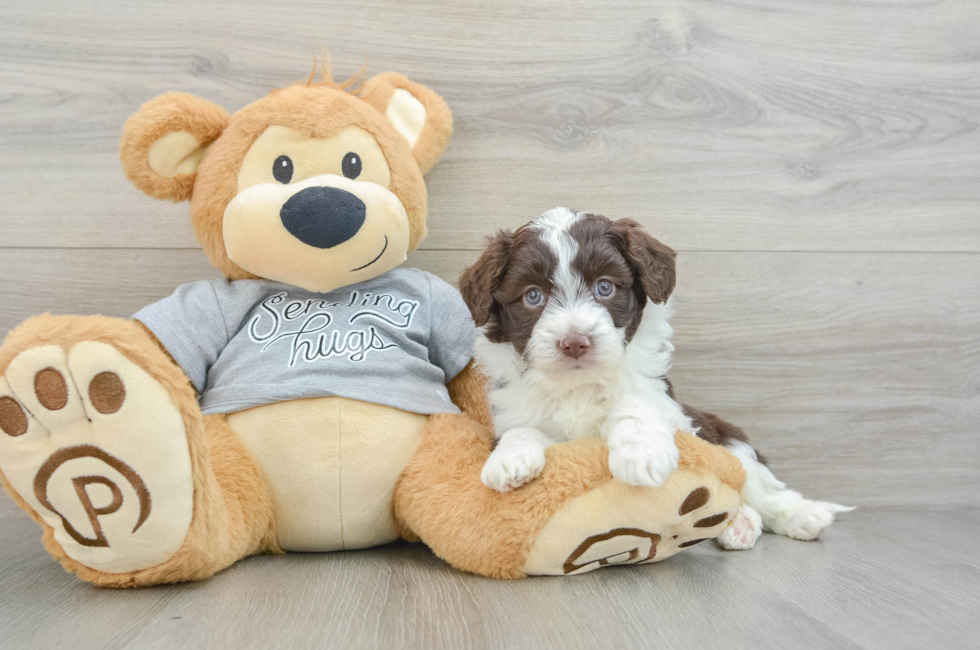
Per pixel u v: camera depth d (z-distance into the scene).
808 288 2.43
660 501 1.44
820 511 1.94
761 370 2.41
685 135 2.39
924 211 2.47
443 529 1.60
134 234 2.26
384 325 1.88
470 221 2.34
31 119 2.23
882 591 1.48
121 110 2.25
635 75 2.37
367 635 1.20
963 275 2.47
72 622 1.29
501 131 2.34
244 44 2.27
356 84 2.28
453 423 1.79
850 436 2.44
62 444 1.36
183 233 2.28
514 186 2.35
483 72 2.33
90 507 1.40
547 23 2.35
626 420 1.48
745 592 1.46
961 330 2.47
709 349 2.40
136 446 1.37
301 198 1.71
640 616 1.30
